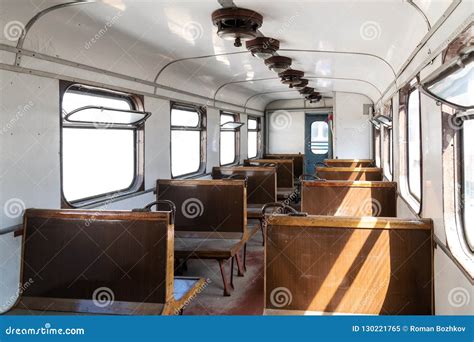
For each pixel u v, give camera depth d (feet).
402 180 14.65
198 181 16.16
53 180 11.71
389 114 18.61
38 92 11.08
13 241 10.16
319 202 15.28
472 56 5.61
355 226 8.70
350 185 15.14
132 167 16.83
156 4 10.36
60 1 9.71
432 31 9.01
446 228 7.98
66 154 12.82
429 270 8.39
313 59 17.54
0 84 9.86
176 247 14.23
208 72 20.45
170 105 19.39
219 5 10.52
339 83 25.50
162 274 9.59
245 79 23.91
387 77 17.95
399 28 11.41
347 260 8.66
